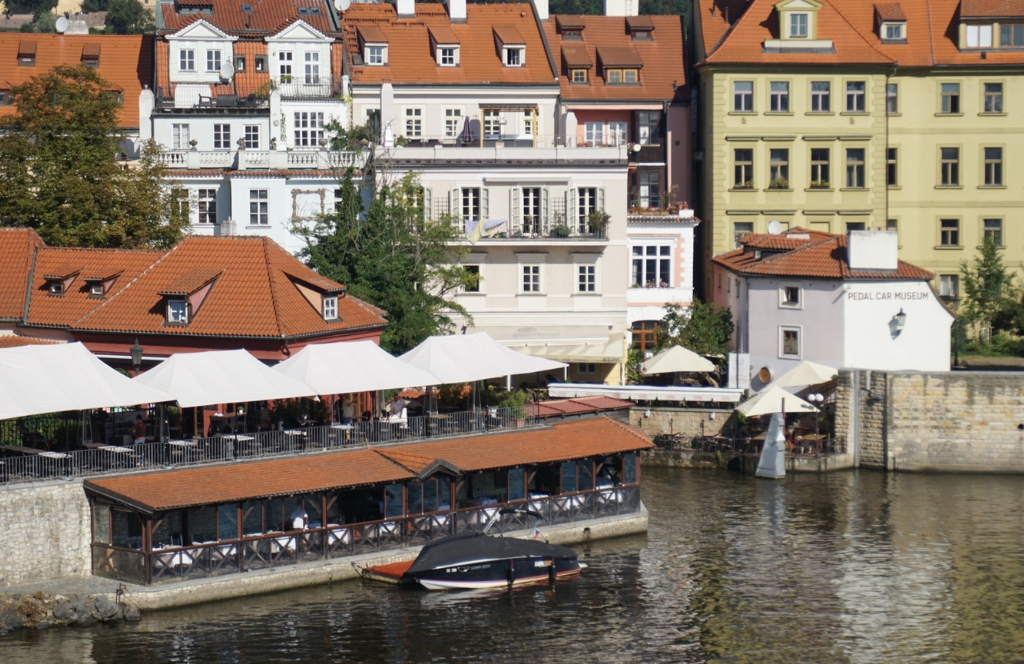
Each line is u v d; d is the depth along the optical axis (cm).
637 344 12656
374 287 10875
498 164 11875
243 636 7394
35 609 7419
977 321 13212
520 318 11944
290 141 12494
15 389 7894
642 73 13538
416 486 8788
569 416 9788
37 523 7700
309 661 7138
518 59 13000
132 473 7944
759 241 12350
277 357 9350
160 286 9756
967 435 11025
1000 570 8638
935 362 11669
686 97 13538
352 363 9031
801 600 8131
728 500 10150
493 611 7869
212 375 8456
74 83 11338
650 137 13450
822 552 8950
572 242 11875
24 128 11000
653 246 12675
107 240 10775
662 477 10869
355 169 11800
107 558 7812
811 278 11675
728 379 11881
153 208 11006
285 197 11806
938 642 7575
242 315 9462
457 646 7375
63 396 7969
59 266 10131
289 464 8300
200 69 12650
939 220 13588
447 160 11825
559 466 9231
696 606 8000
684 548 8994
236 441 8356
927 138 13562
